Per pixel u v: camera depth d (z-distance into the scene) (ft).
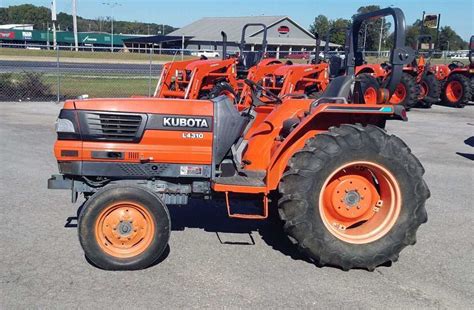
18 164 25.36
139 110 14.21
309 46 184.55
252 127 16.96
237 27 192.03
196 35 196.13
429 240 16.96
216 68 43.32
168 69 44.37
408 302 12.64
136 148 14.23
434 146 34.24
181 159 14.42
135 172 14.37
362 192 14.65
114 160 14.20
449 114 52.37
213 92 40.06
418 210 14.34
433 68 60.29
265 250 15.53
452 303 12.66
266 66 45.09
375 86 18.79
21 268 13.76
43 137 32.42
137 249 13.79
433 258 15.47
